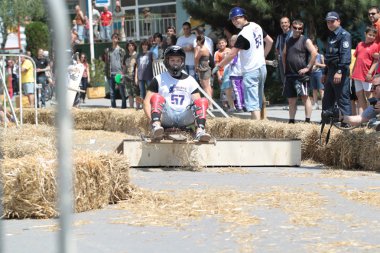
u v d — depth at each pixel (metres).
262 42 24.30
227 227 11.80
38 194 12.40
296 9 43.34
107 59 46.03
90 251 10.34
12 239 10.99
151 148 19.36
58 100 4.48
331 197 14.48
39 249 10.40
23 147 18.08
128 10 69.00
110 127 32.81
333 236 11.12
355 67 25.64
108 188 13.63
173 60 19.38
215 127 23.83
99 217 12.64
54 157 13.05
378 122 20.03
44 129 22.25
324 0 42.44
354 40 46.69
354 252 10.14
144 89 39.06
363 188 15.59
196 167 19.39
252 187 15.85
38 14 62.56
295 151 19.84
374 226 11.82
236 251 10.24
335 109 19.20
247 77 24.12
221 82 38.53
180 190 15.41
